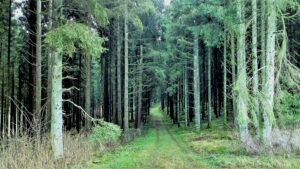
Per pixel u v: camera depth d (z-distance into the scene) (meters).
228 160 13.91
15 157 11.59
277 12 15.57
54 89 13.17
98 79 46.53
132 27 33.16
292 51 28.20
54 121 13.09
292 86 15.39
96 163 14.06
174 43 34.03
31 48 23.78
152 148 20.25
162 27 37.56
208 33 24.34
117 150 18.50
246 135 17.25
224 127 27.78
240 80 15.02
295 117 17.03
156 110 97.69
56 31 11.38
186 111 39.50
